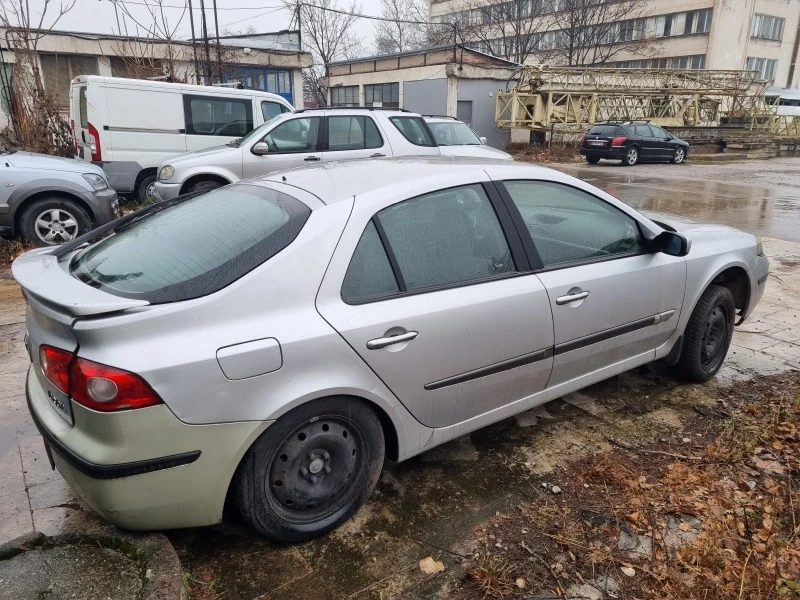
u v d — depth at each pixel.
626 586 2.34
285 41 24.30
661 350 3.77
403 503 2.82
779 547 2.50
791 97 36.28
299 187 2.72
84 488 2.15
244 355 2.16
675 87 27.16
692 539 2.59
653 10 41.16
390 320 2.48
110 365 2.00
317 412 2.38
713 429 3.51
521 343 2.92
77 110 10.34
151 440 2.07
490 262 2.88
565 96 24.98
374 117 9.13
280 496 2.42
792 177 17.95
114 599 2.03
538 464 3.14
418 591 2.30
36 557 2.22
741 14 39.38
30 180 7.07
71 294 2.14
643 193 13.95
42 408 2.38
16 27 12.23
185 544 2.53
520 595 2.28
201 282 2.21
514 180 3.08
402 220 2.65
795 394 3.92
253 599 2.26
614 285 3.26
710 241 3.96
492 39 46.47
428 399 2.69
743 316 4.32
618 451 3.28
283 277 2.29
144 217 3.03
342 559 2.46
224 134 10.64
